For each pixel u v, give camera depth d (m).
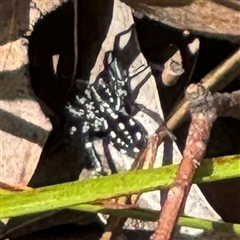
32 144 0.07
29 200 0.05
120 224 0.07
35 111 0.07
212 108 0.06
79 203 0.05
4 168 0.07
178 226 0.07
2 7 0.07
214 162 0.06
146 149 0.07
